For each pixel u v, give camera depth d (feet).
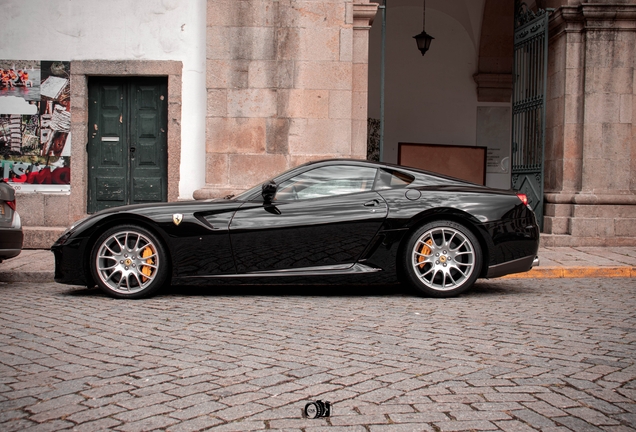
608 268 25.04
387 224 18.71
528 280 23.76
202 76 32.42
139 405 9.47
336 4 31.17
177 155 32.42
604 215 32.07
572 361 11.93
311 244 18.66
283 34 31.14
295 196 19.11
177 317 16.12
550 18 34.09
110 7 32.37
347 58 31.35
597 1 31.83
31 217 32.24
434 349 12.78
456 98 51.37
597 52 32.27
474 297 19.33
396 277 18.94
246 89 31.24
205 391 10.12
